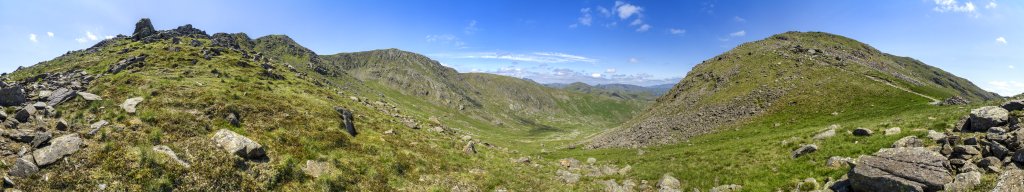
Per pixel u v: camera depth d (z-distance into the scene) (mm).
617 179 34219
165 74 54969
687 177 31000
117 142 22844
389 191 25875
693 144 56188
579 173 38000
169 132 26344
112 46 97625
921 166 18875
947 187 17391
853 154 27484
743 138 51812
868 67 95750
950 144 23656
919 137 27078
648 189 30344
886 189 18578
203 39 116812
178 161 21984
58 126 24250
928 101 52219
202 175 21375
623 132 92812
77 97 30203
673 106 108250
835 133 35281
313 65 165000
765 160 31859
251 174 23016
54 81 39250
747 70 103562
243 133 29734
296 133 32125
